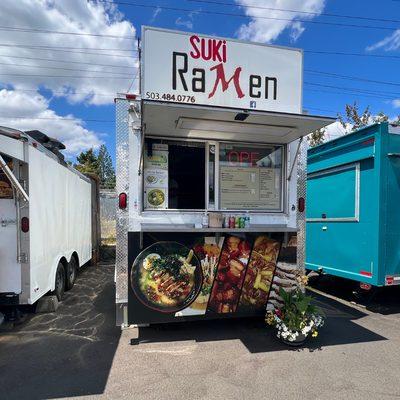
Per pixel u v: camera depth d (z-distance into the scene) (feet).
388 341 12.74
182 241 12.46
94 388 9.33
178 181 13.07
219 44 12.05
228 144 13.60
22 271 13.58
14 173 13.44
